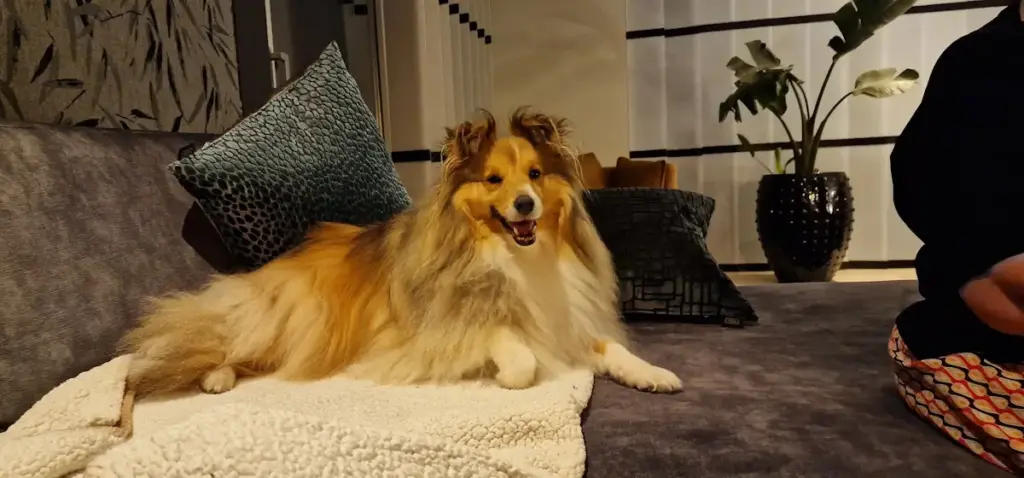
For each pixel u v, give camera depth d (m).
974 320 0.97
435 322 1.29
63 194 1.24
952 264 0.97
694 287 1.72
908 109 4.26
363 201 1.74
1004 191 0.91
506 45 4.58
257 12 2.43
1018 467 0.85
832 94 4.36
